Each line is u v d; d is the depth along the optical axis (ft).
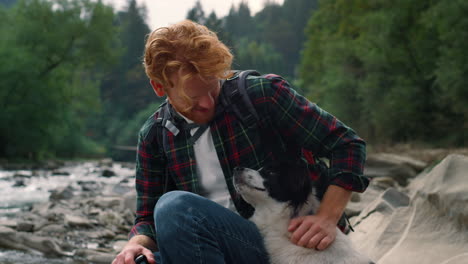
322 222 7.08
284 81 7.72
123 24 324.80
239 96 7.41
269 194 7.50
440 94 73.82
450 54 63.93
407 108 80.18
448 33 64.23
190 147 7.61
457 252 9.73
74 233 20.38
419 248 10.26
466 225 10.19
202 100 6.94
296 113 7.38
